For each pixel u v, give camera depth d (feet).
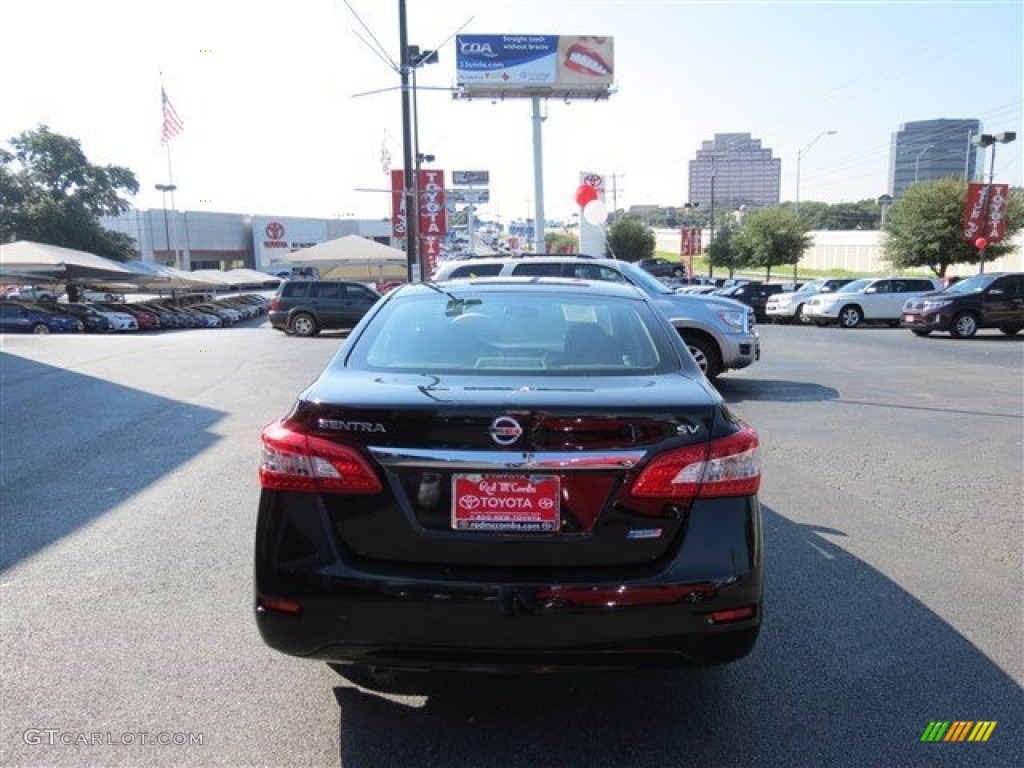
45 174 184.55
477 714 10.35
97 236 186.29
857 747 9.64
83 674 11.21
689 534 8.85
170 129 119.44
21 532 17.12
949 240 141.90
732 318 36.14
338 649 8.95
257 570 9.15
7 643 12.10
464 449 8.77
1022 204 141.59
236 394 35.53
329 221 300.20
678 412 8.95
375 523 8.90
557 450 8.73
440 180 99.81
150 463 23.11
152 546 16.30
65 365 45.50
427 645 8.75
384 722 10.15
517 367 10.76
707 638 8.82
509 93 158.30
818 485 21.16
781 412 31.81
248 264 284.20
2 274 104.53
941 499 19.90
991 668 11.50
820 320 93.81
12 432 27.25
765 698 10.71
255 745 9.64
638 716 10.32
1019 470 22.75
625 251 256.52
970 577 14.89
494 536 8.79
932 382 40.11
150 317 123.03
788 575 14.94
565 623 8.61
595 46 155.94
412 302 12.93
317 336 78.02
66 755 9.37
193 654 11.81
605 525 8.79
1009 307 69.15
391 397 9.17
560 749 9.62
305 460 9.08
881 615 13.23
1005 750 9.57
